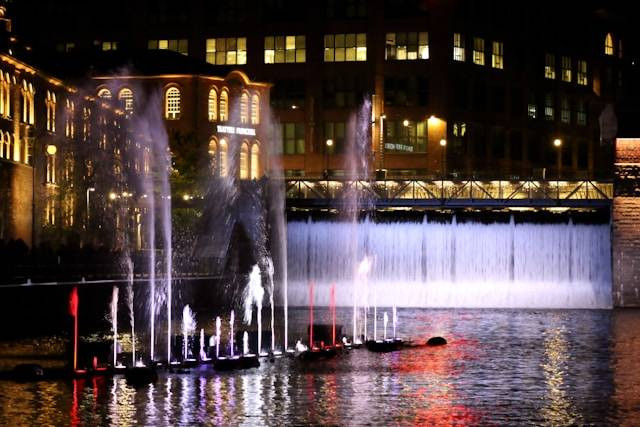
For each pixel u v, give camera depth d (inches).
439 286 6422.2
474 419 2876.5
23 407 2952.8
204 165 7155.5
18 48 6018.7
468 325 5182.1
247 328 4975.4
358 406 3014.3
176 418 2859.3
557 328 5054.1
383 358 3870.6
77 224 6343.5
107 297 4670.3
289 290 6486.2
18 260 4731.8
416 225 6451.8
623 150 6274.6
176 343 4247.0
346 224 6481.3
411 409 2984.7
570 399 3147.1
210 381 3351.4
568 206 6220.5
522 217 6417.3
